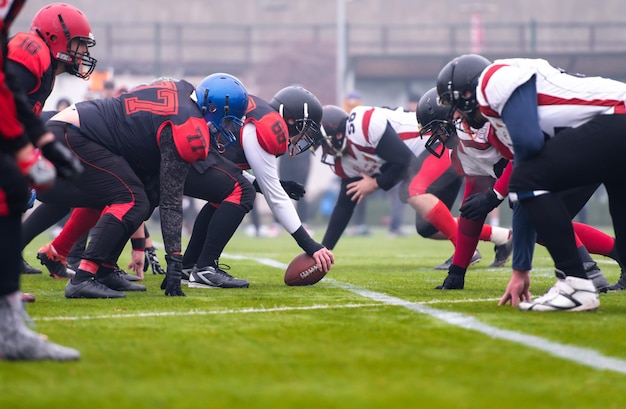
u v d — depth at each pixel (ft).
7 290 30.71
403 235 155.63
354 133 70.59
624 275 55.26
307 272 56.65
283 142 54.60
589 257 53.67
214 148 55.11
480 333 35.78
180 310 43.11
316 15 340.39
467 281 60.64
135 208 49.78
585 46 309.63
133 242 62.85
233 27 257.14
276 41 286.46
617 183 41.83
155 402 24.75
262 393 25.84
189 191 54.95
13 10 31.55
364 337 34.94
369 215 209.36
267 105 55.57
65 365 29.50
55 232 144.15
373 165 72.23
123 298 48.88
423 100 54.70
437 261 86.48
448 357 31.07
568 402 25.36
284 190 58.34
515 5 324.39
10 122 30.35
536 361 30.60
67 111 49.90
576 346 33.14
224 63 278.26
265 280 62.49
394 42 304.09
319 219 209.05
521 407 24.66
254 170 55.06
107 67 237.86
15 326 30.50
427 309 43.21
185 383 27.04
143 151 49.42
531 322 38.40
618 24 249.75
